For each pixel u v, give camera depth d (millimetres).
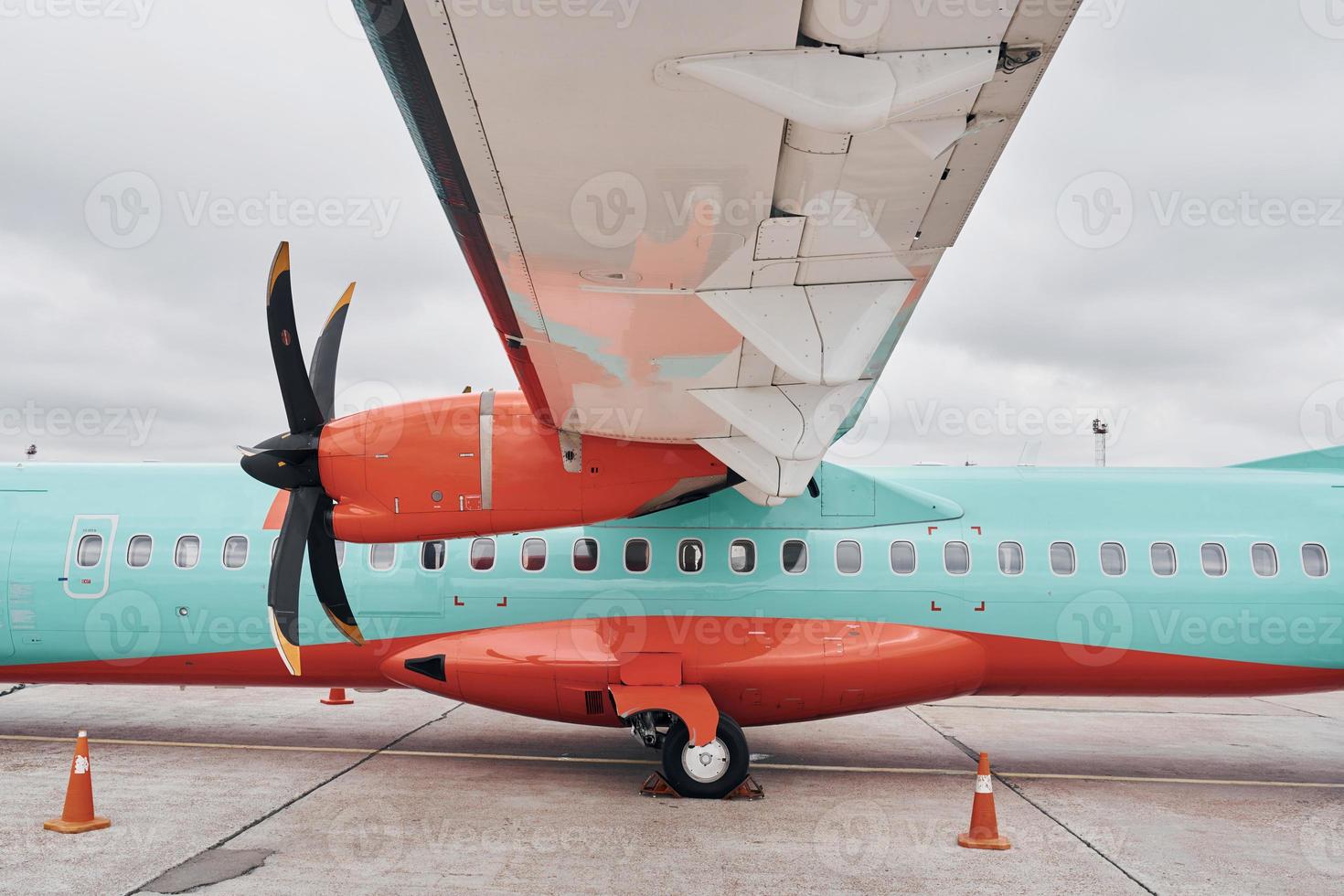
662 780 7176
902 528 7867
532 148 3125
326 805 6672
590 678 7371
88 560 8070
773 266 3992
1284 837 6379
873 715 11297
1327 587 7707
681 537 7812
